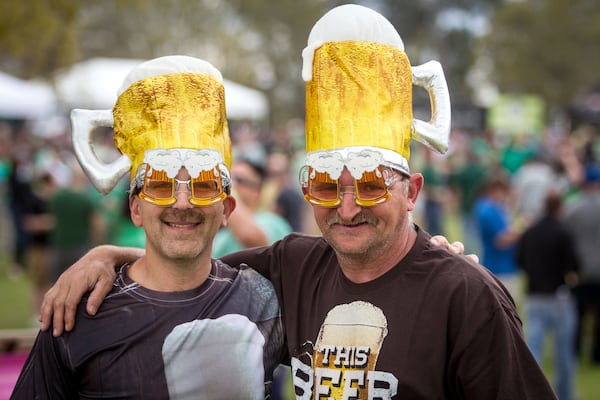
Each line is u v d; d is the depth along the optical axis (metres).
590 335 8.93
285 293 2.94
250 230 4.46
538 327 6.71
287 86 58.00
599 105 29.42
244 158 5.22
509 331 2.58
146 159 2.74
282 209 9.15
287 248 3.03
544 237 6.63
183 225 2.74
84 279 2.76
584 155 16.23
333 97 2.73
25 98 17.95
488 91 62.28
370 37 2.77
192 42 41.22
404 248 2.78
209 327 2.75
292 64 57.06
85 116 2.87
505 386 2.54
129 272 2.83
